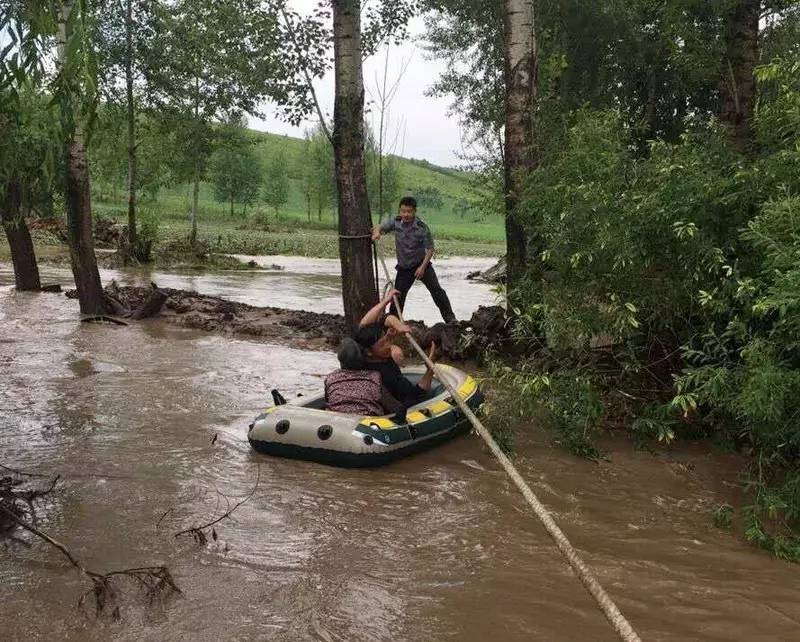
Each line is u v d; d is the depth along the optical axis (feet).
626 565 15.05
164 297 46.44
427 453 22.04
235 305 49.26
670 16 37.01
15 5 15.71
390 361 22.93
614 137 25.40
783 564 15.52
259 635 11.94
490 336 34.30
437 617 12.69
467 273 94.99
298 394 28.45
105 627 12.03
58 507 16.93
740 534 17.02
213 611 12.64
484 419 23.15
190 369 32.14
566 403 22.54
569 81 57.93
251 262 93.76
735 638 12.36
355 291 33.12
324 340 40.04
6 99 16.22
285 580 13.84
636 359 23.70
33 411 24.67
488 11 60.08
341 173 32.89
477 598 13.41
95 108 16.15
